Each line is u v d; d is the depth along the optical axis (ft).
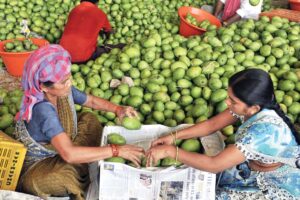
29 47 18.79
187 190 10.35
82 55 18.39
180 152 9.51
